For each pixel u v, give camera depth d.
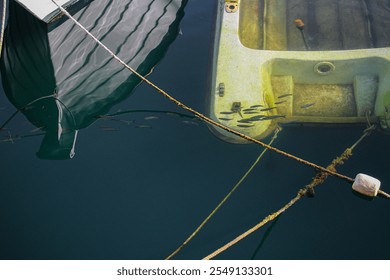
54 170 4.78
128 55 5.75
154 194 4.51
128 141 4.97
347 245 4.04
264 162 4.63
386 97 5.09
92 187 4.61
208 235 4.18
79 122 5.18
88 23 5.31
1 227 4.36
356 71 5.43
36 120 5.23
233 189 4.46
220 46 5.62
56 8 4.95
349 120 4.97
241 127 4.86
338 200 4.32
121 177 4.67
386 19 6.23
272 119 4.96
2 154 4.93
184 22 6.29
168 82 5.54
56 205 4.50
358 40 5.96
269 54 5.51
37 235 4.30
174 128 5.05
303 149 4.70
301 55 5.48
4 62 5.83
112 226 4.32
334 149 4.68
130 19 5.73
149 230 4.27
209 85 5.41
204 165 4.68
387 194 4.29
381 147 4.68
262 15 6.30
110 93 5.44
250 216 4.27
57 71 5.26
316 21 6.23
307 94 5.33
